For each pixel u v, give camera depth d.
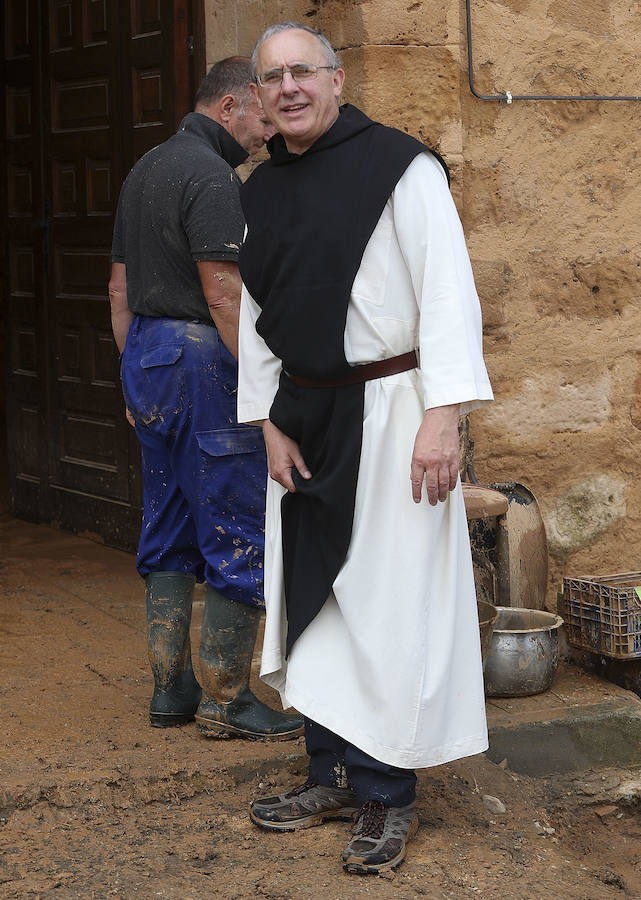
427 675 2.61
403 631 2.60
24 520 6.24
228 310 3.13
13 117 5.91
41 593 4.84
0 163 6.81
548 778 3.38
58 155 5.58
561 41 4.21
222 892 2.55
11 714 3.46
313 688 2.69
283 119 2.58
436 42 3.97
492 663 3.71
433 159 2.62
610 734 3.56
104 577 5.09
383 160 2.55
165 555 3.36
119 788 2.98
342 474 2.62
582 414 4.37
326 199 2.57
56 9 5.49
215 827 2.87
